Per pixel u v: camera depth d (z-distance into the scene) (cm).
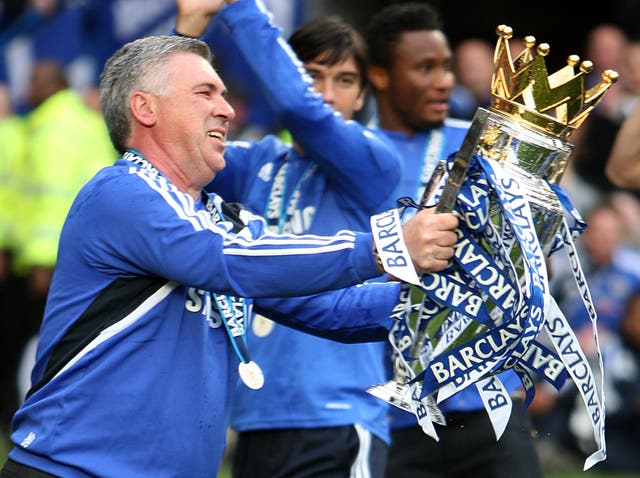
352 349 1058
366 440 1050
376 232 796
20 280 2123
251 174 1113
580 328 1925
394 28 1201
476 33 2800
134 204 820
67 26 2405
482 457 1166
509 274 801
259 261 805
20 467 838
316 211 1080
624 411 1886
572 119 814
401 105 1201
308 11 2453
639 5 2414
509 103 811
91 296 837
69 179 2102
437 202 823
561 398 1900
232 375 879
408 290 834
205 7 993
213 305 867
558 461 1897
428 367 816
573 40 2808
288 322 920
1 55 2436
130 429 826
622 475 1881
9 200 2127
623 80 2169
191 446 838
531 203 806
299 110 1031
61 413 827
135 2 2362
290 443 1058
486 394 847
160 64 851
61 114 2108
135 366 830
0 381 2134
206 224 818
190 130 848
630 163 1084
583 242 1988
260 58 1040
